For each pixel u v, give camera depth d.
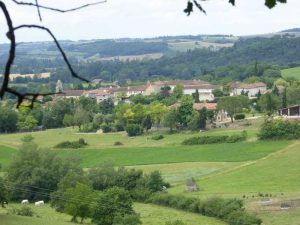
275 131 125.56
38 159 99.50
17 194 96.69
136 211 81.19
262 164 107.88
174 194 87.38
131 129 154.12
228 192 88.56
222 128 149.88
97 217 73.38
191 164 114.94
